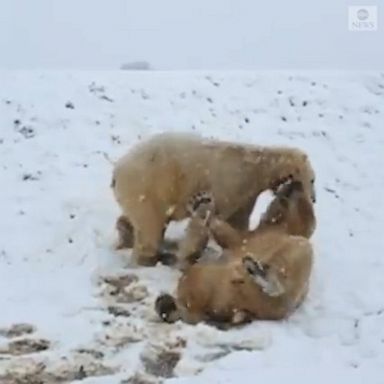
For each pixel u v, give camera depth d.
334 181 18.20
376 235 15.62
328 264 14.02
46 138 19.34
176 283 13.16
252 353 10.86
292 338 11.47
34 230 15.46
